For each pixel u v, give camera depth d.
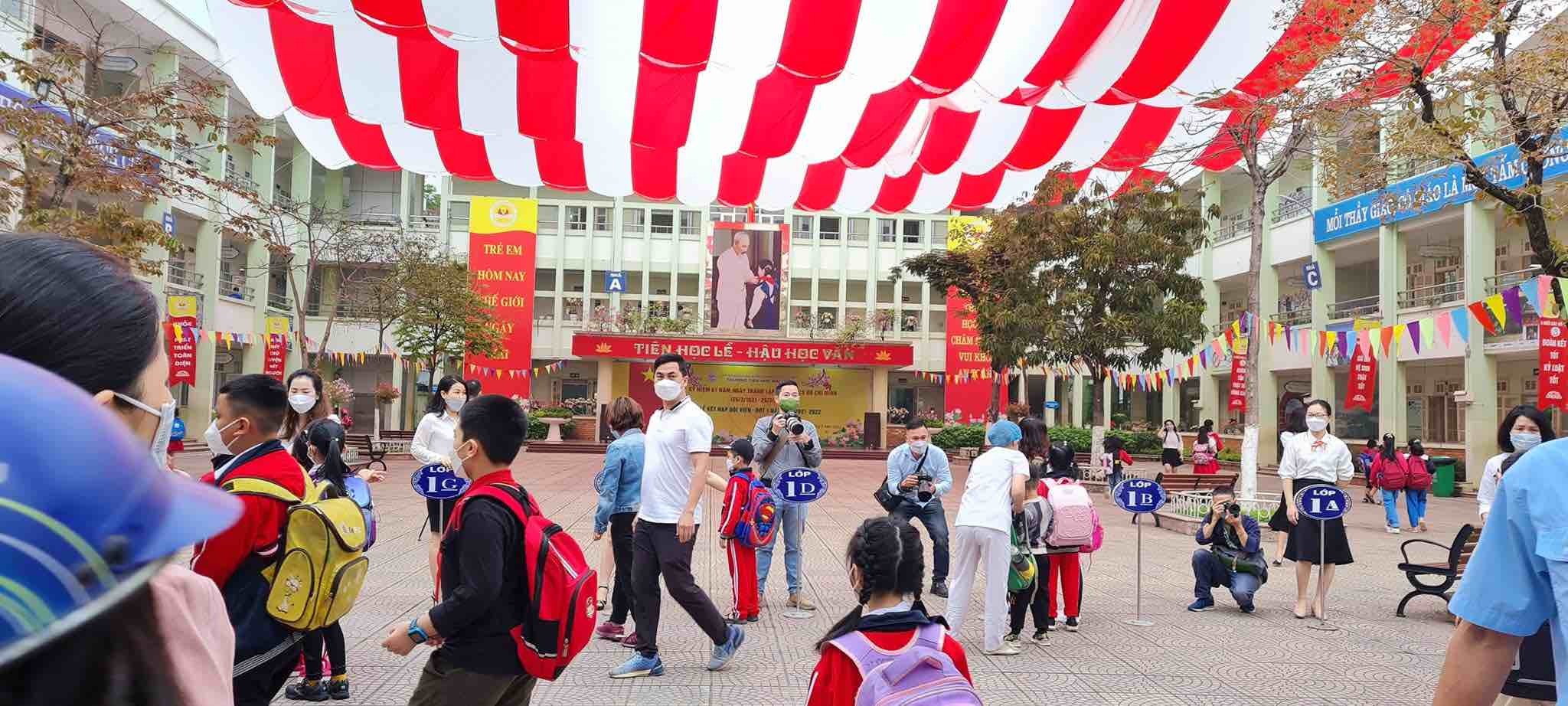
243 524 2.81
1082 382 40.81
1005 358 21.05
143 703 0.75
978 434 34.94
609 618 7.14
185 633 1.12
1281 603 8.77
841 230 42.44
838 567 10.35
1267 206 31.12
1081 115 8.80
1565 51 8.87
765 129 8.16
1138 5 6.64
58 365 0.88
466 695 3.09
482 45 7.10
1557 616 1.88
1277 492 20.83
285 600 2.83
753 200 10.55
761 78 7.52
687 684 5.73
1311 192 29.17
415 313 29.19
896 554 3.03
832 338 36.28
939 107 8.77
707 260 41.22
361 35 7.09
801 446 8.53
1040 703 5.55
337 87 7.55
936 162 9.45
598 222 41.66
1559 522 1.83
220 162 27.64
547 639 3.09
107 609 0.62
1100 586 9.62
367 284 36.09
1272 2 6.97
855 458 32.91
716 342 34.12
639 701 5.38
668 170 9.66
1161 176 12.35
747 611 7.56
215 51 23.75
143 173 11.74
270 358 27.83
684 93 7.76
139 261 11.19
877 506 17.03
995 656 6.66
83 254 0.95
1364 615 8.24
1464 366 24.83
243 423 3.09
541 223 41.34
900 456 9.13
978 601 8.68
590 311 41.09
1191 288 19.84
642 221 41.78
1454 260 25.03
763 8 6.24
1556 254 9.47
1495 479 7.55
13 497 0.57
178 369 21.19
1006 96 7.79
